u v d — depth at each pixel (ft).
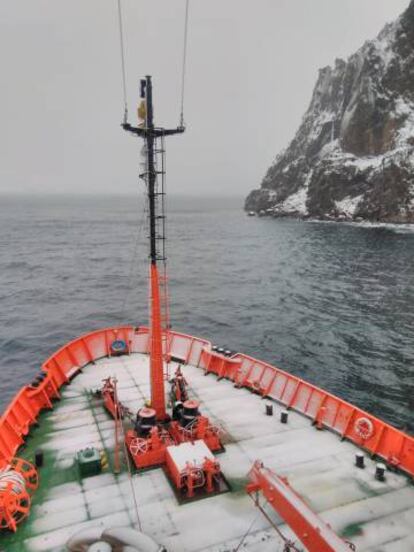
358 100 468.75
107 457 40.45
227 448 41.60
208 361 57.62
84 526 32.40
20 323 128.36
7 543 30.99
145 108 37.27
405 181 373.20
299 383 49.19
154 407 43.50
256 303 148.87
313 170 491.72
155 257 40.73
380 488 36.24
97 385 54.75
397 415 75.66
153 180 38.93
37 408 47.52
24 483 34.17
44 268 215.92
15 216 599.57
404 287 167.53
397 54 458.09
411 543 30.81
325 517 33.09
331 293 160.86
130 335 65.46
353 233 335.47
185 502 34.42
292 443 42.45
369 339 112.57
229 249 282.97
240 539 31.01
